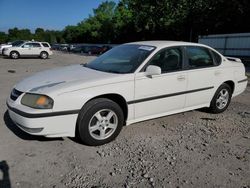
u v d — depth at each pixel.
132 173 3.45
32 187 3.10
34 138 4.34
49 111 3.73
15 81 9.91
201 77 5.32
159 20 34.81
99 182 3.24
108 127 4.25
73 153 3.92
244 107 6.67
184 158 3.88
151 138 4.54
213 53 5.72
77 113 3.91
